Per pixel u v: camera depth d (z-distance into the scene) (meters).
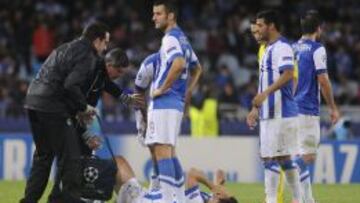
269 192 28.16
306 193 29.39
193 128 51.94
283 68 26.72
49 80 26.20
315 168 45.78
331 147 45.84
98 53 26.67
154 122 25.53
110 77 27.55
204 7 71.69
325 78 29.45
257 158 46.41
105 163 25.81
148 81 28.45
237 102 59.09
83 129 27.20
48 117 26.20
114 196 31.06
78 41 26.28
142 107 28.66
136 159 46.34
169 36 25.50
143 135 28.84
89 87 26.84
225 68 61.88
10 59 62.56
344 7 73.31
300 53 29.81
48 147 26.92
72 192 25.83
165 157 25.45
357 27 71.19
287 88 27.30
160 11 25.78
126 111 55.75
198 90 54.03
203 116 51.84
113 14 67.75
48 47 63.97
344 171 45.78
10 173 45.88
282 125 27.22
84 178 25.73
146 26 68.56
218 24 70.06
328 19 72.50
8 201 32.06
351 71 66.19
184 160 46.72
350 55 67.38
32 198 27.06
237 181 46.06
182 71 25.69
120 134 50.53
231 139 46.50
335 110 29.69
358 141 45.88
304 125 29.67
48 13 67.81
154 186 26.67
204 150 46.69
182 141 46.72
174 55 25.17
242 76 66.25
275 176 28.06
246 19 69.44
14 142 45.88
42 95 26.20
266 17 27.22
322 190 38.84
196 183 25.97
